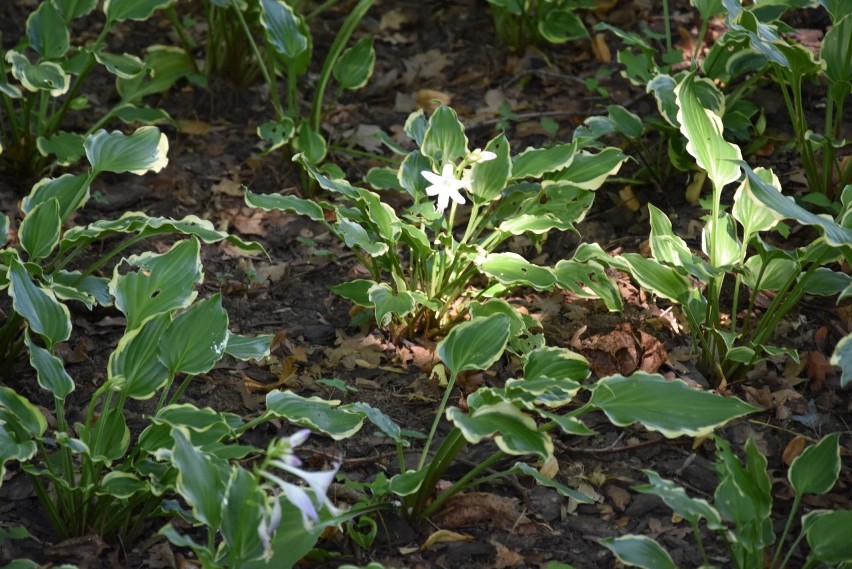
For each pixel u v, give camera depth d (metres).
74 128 5.46
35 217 3.76
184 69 5.64
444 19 6.38
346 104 5.77
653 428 2.85
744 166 3.15
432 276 4.06
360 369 4.03
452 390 3.89
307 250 4.80
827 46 4.28
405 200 5.07
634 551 2.77
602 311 4.25
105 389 3.02
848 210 3.56
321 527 2.86
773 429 3.63
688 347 4.00
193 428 2.98
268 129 4.90
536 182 4.91
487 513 3.31
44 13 4.88
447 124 4.14
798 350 3.96
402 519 3.29
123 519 3.17
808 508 3.32
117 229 3.67
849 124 4.99
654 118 5.25
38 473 2.96
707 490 3.42
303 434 2.38
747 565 2.84
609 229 4.75
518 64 5.91
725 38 4.50
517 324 3.83
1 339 3.80
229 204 5.06
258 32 5.76
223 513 2.68
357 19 4.94
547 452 2.78
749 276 3.71
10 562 2.84
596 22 6.07
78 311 4.31
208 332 3.24
